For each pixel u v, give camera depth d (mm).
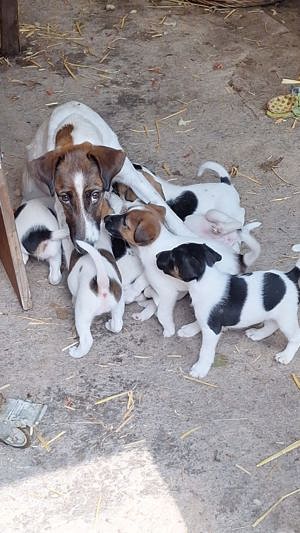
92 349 1504
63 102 2195
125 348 1508
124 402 1414
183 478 1294
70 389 1436
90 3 2623
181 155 2008
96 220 1541
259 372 1465
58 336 1534
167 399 1418
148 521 1235
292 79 2270
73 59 2369
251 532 1223
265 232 1770
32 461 1319
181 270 1360
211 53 2391
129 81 2279
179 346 1512
